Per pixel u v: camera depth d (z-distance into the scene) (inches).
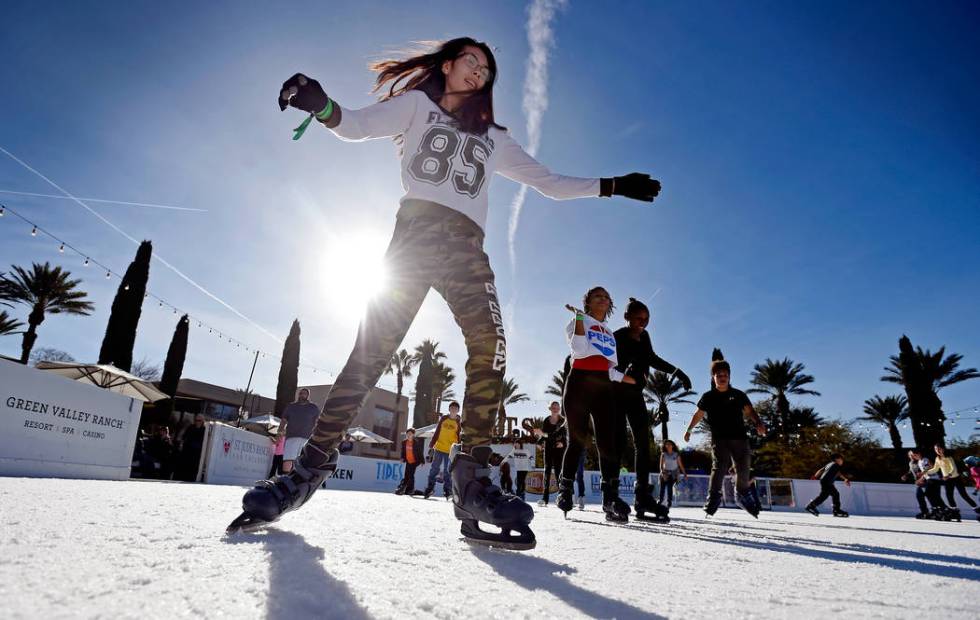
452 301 65.2
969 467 434.0
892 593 38.5
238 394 1443.2
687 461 1347.2
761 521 208.8
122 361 916.6
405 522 78.5
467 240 65.8
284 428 358.3
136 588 27.1
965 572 51.8
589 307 159.6
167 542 42.0
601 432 146.1
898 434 1341.0
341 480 614.9
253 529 53.2
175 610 24.0
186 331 1128.2
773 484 711.7
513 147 78.3
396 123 68.7
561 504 154.4
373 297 63.7
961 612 32.4
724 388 211.5
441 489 693.3
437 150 67.9
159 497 96.0
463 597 30.8
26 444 236.8
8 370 226.2
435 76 74.8
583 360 150.4
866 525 202.8
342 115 63.4
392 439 1567.4
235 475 466.3
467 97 72.6
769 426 1344.7
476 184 68.8
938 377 1272.1
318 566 36.6
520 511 55.4
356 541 51.5
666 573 44.4
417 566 39.9
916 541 103.8
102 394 283.7
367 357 61.2
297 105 61.0
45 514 54.0
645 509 158.6
